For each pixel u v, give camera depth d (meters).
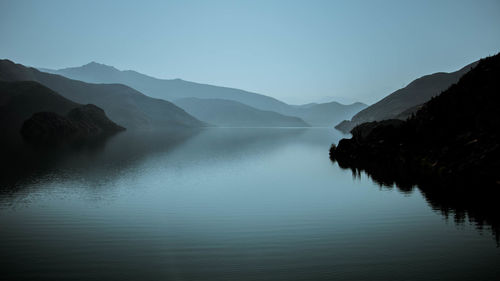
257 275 10.28
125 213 18.12
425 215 17.16
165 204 20.30
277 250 12.48
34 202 20.48
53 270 10.68
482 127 29.23
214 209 19.19
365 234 14.38
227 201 21.33
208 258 11.71
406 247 12.72
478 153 26.23
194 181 29.11
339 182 28.28
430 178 27.70
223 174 33.41
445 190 22.88
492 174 23.34
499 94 30.59
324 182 28.48
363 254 12.03
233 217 17.39
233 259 11.62
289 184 27.70
